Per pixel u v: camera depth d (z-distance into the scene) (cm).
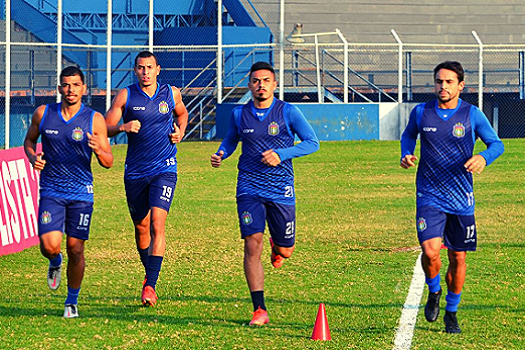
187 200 3180
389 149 5222
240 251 2164
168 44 6769
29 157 1499
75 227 1473
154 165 1662
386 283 1759
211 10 7062
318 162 4562
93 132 1481
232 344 1280
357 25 7338
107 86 5588
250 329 1373
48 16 6706
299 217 2745
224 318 1459
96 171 4212
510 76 7025
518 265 1938
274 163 1432
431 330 1367
